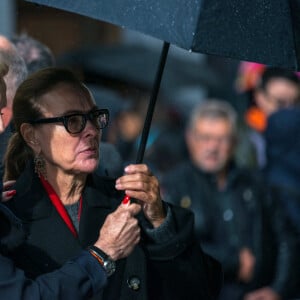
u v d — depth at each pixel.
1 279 3.64
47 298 3.63
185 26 3.46
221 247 6.36
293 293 6.49
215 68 10.41
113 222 3.79
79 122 3.90
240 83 8.87
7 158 4.09
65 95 3.91
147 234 3.99
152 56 9.91
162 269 4.02
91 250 3.75
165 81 9.73
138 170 3.88
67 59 9.39
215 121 6.47
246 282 6.37
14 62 4.30
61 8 3.67
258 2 3.64
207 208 6.41
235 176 6.46
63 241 3.94
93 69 9.53
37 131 3.94
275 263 6.46
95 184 4.07
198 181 6.45
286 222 6.48
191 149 6.56
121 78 9.48
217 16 3.51
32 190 3.99
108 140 6.59
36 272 3.87
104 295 3.96
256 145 7.98
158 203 3.92
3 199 3.89
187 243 4.00
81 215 4.00
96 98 7.38
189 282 4.03
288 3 3.72
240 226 6.38
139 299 3.97
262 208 6.45
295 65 3.70
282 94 7.98
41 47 5.10
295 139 6.86
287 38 3.69
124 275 3.98
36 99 3.92
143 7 3.54
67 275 3.68
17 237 3.73
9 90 4.27
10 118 4.28
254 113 8.13
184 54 10.88
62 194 4.01
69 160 3.90
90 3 3.63
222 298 6.34
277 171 6.81
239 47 3.55
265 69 8.04
